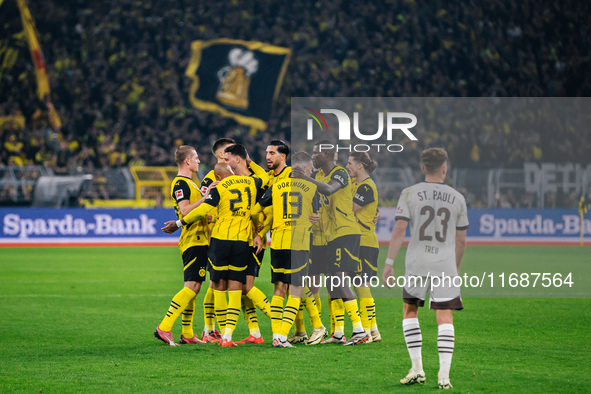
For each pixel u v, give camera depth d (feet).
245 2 173.37
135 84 158.20
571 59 171.83
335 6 174.81
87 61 159.22
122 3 167.02
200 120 158.20
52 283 65.26
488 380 27.53
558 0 176.65
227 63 163.22
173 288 61.82
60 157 135.23
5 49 152.66
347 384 26.71
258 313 49.52
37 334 39.19
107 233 112.16
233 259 34.86
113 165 140.67
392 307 51.08
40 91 149.28
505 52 171.73
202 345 35.70
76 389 26.07
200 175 124.57
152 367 29.86
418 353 26.66
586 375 28.55
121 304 51.98
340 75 165.17
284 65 164.55
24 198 115.55
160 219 113.70
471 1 175.11
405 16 173.47
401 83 165.68
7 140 139.33
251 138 156.76
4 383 27.04
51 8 161.48
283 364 30.42
